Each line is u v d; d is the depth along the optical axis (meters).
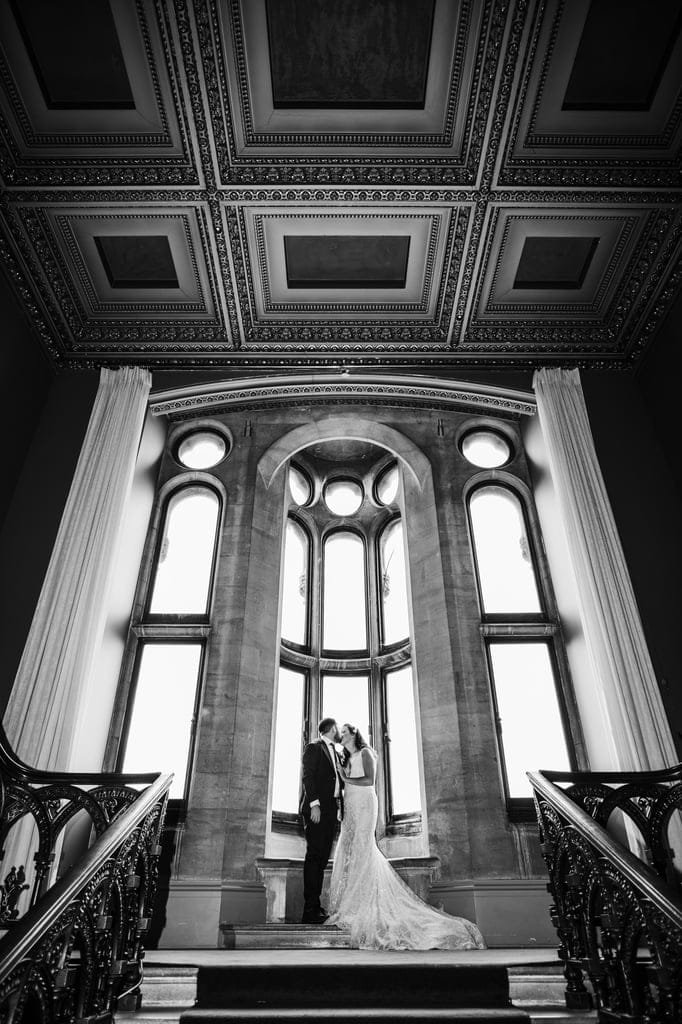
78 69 5.83
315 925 5.68
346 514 10.34
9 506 7.16
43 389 7.99
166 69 5.81
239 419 9.39
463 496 8.88
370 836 5.79
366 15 5.54
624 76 5.96
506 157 6.52
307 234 7.31
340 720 8.87
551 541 8.28
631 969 2.89
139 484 8.23
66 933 2.68
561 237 7.36
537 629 7.93
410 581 8.45
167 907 6.14
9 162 6.41
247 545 8.25
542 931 6.19
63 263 7.38
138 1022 3.03
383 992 3.47
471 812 6.78
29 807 4.05
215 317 8.12
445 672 7.57
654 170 6.62
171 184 6.69
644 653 6.45
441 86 6.03
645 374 8.21
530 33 5.61
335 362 8.64
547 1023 3.01
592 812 4.27
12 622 6.53
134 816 3.51
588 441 7.81
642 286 7.68
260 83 5.98
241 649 7.52
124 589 7.67
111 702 7.23
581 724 7.34
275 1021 2.94
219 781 6.79
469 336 8.36
